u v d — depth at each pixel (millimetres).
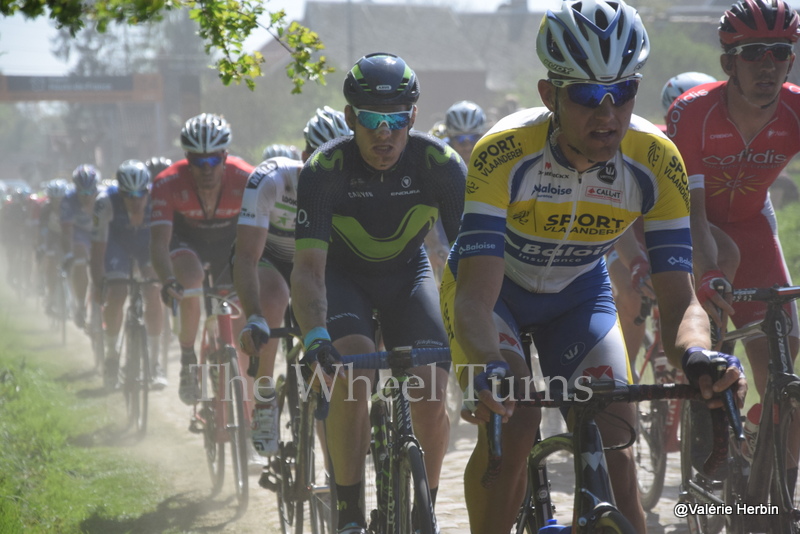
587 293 7652
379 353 7551
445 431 8672
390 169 8969
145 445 16266
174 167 15555
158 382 18516
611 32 5996
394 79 8344
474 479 7281
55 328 31078
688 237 6910
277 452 11102
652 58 91438
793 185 36094
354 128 8633
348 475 8734
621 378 6863
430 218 9391
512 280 7664
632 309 12227
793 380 8312
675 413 11336
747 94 9500
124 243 21000
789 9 9297
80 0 6293
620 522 5586
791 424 8359
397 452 7848
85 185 25672
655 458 11562
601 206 6941
